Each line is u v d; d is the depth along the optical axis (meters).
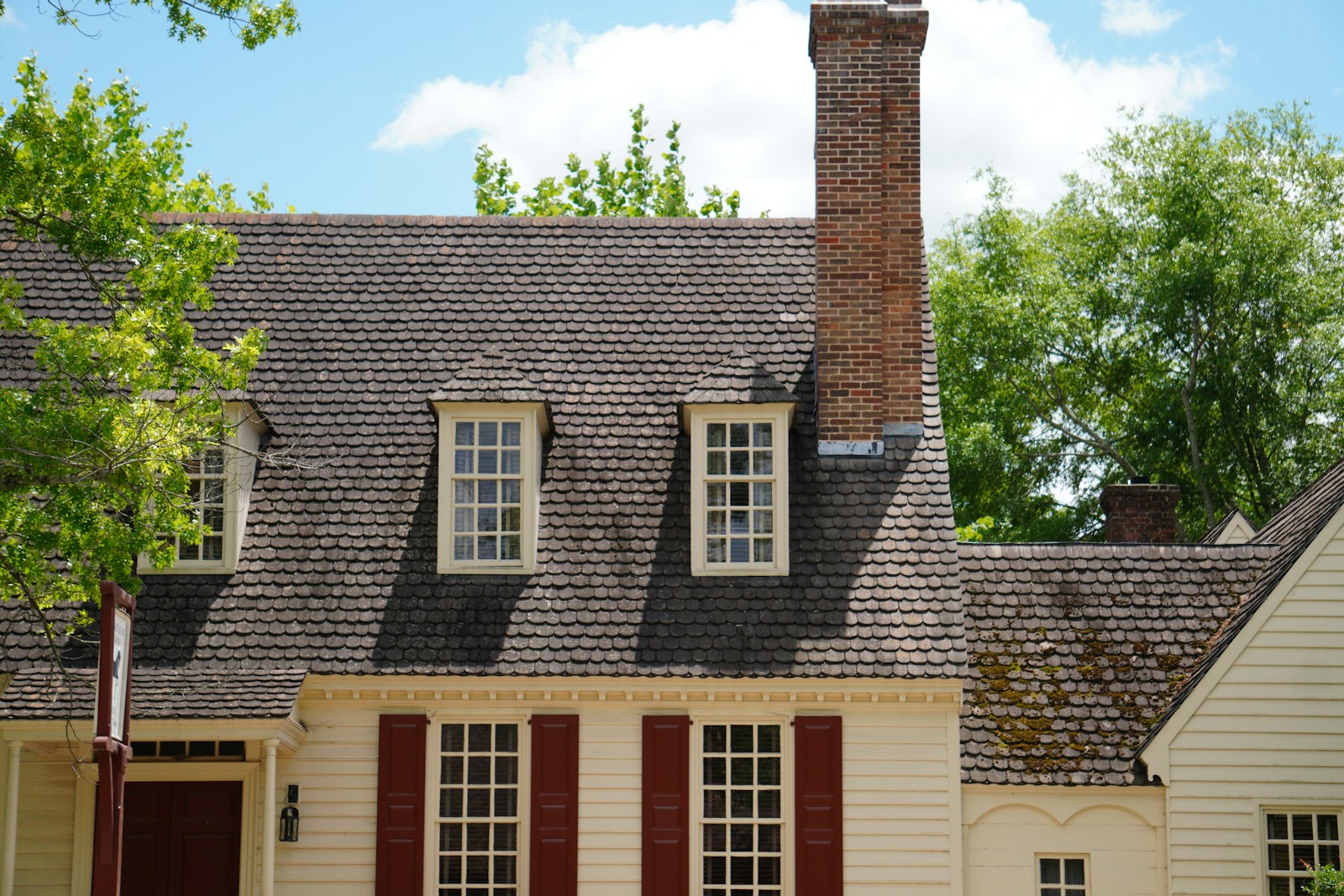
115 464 16.80
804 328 22.81
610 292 23.17
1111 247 44.31
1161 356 42.25
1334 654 19.53
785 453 20.78
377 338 22.62
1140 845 19.64
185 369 17.83
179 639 19.88
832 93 22.34
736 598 20.31
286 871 19.47
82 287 22.98
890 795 19.55
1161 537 27.34
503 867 19.64
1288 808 19.44
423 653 19.77
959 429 43.53
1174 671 20.72
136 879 19.70
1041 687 20.64
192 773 19.77
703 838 19.67
